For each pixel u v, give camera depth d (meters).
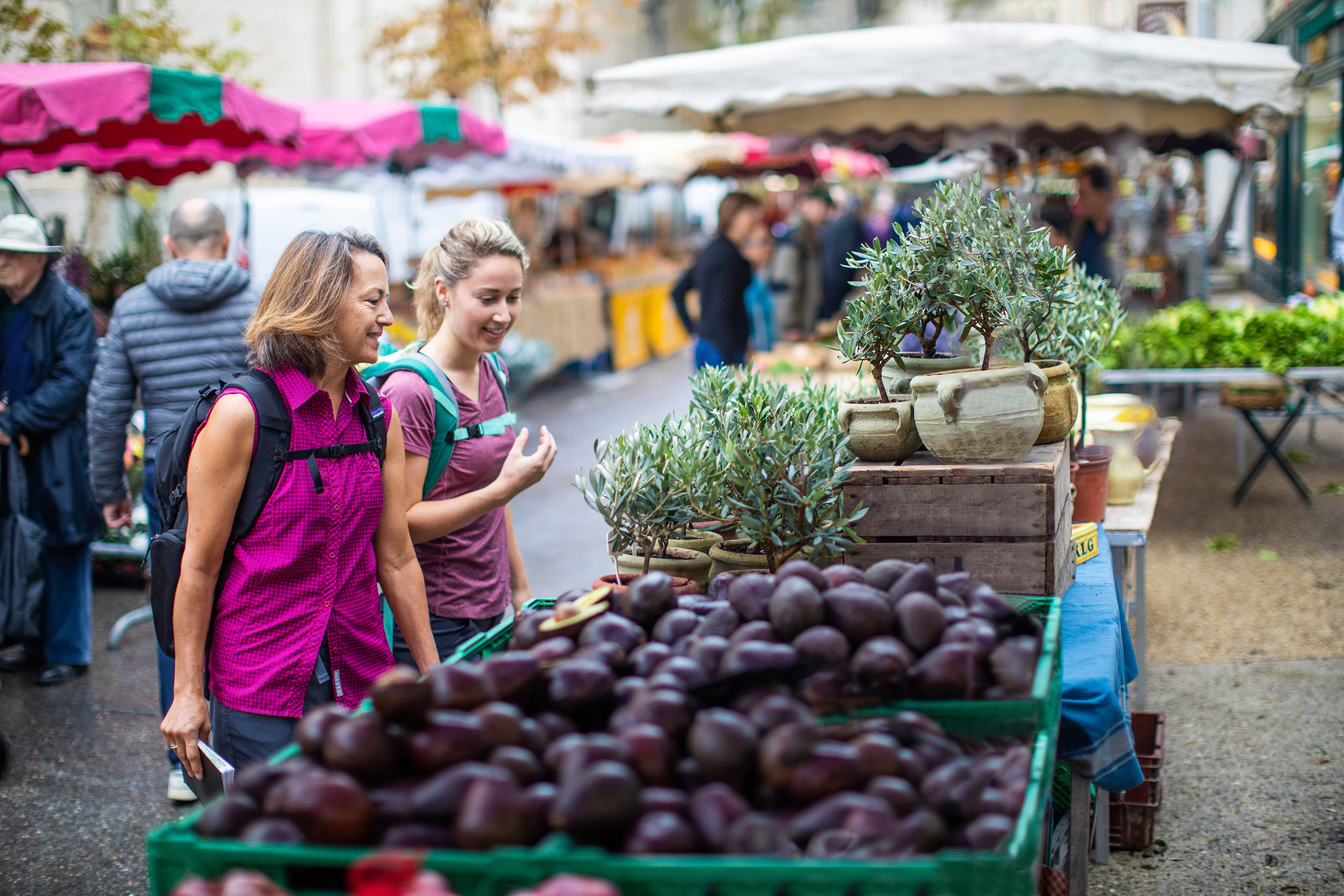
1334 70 10.83
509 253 3.02
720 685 1.61
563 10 16.28
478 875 1.27
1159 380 6.59
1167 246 11.42
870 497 2.69
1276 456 7.52
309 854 1.33
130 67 5.38
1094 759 2.46
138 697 5.28
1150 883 3.33
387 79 16.14
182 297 4.23
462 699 1.50
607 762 1.40
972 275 2.74
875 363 2.94
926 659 1.71
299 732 1.49
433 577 3.09
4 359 5.12
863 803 1.38
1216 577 6.12
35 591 5.21
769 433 2.61
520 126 20.81
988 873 1.25
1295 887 3.26
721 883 1.25
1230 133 6.70
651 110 5.91
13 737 4.85
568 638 1.84
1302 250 13.06
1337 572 6.06
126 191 9.20
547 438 2.90
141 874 3.73
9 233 4.94
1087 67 5.42
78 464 5.30
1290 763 4.05
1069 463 3.17
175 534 2.59
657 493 2.71
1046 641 1.94
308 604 2.59
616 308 16.05
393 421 2.78
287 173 10.21
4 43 8.61
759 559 2.71
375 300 2.60
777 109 6.16
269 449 2.54
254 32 15.11
